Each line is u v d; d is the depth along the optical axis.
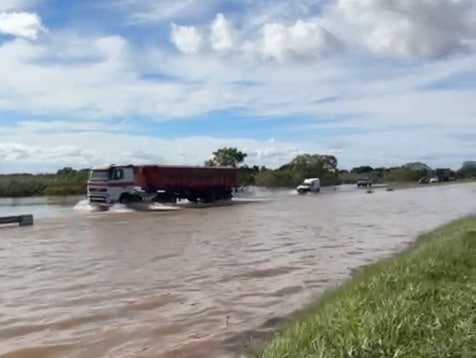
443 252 12.87
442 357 5.83
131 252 19.36
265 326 9.87
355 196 68.81
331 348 6.14
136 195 44.81
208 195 53.50
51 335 9.47
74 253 19.23
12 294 12.59
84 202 49.12
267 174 109.12
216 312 10.92
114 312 10.95
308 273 15.16
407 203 52.19
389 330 6.48
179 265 16.48
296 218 34.94
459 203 51.81
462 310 7.43
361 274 13.46
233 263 16.88
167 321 10.27
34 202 57.28
